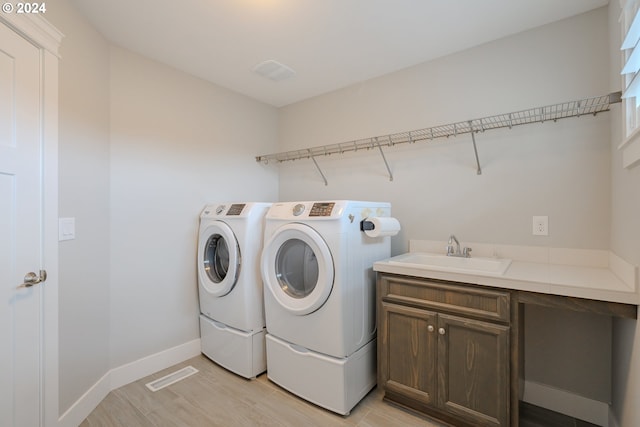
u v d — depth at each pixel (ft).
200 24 6.15
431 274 5.43
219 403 6.15
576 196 5.84
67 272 5.39
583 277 4.78
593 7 5.62
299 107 10.41
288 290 6.60
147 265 7.32
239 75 8.45
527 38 6.34
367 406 6.06
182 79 8.16
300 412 5.87
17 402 4.33
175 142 7.98
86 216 5.90
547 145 6.13
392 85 8.26
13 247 4.29
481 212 6.88
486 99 6.82
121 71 6.93
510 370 4.75
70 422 5.30
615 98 4.66
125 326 6.87
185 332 8.08
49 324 4.84
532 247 6.27
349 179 9.17
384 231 6.18
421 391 5.59
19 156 4.38
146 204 7.33
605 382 5.57
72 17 5.52
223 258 7.99
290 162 10.73
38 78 4.68
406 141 7.93
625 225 4.52
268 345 6.91
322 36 6.61
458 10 5.74
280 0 5.44
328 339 5.79
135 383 6.88
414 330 5.67
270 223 6.75
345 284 5.75
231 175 9.43
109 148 6.65
